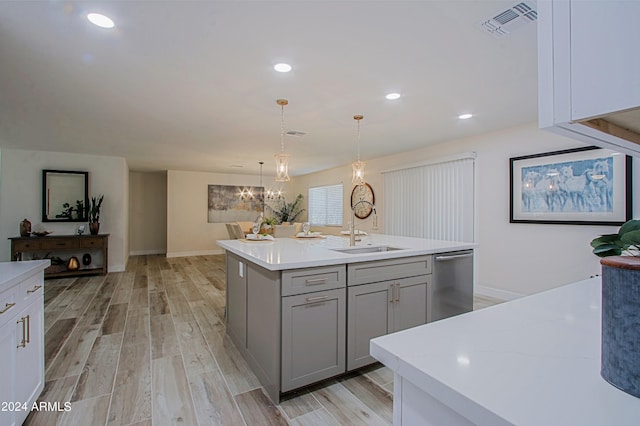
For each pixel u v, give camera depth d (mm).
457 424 586
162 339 2873
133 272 6023
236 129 4090
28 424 1698
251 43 2059
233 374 2260
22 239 5008
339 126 3941
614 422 469
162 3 1664
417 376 636
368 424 1734
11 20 1801
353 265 2176
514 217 3945
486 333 821
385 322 2328
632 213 3000
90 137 4516
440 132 4242
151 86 2727
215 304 3984
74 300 4129
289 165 7309
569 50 492
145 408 1856
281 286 1904
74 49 2125
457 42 2043
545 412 496
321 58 2254
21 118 3605
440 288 2672
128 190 7715
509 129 4016
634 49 420
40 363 1927
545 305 1062
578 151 3369
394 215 5793
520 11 1731
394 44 2068
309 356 2008
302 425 1721
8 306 1506
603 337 595
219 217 8867
